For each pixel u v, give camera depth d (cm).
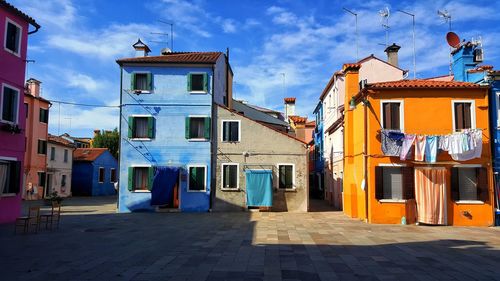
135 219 2031
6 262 960
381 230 1625
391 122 1900
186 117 2527
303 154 2511
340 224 1822
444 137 1822
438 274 865
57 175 4119
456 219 1822
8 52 1781
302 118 3759
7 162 1770
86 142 6519
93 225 1756
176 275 833
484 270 907
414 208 1844
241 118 2547
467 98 1891
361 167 1998
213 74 2559
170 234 1475
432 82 1977
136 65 2550
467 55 2144
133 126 2506
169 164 2494
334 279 814
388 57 3222
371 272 877
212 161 2511
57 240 1313
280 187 2497
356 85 2214
